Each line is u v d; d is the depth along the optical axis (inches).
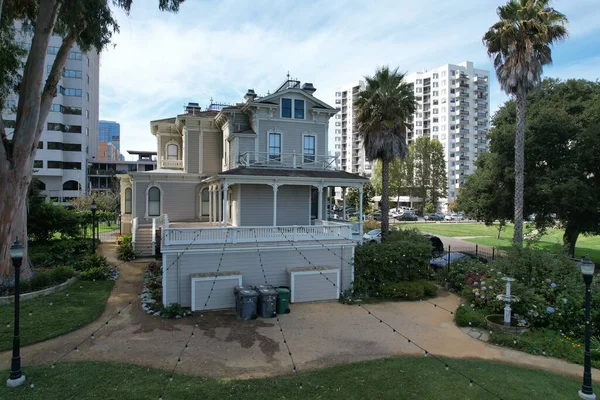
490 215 1167.6
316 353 427.8
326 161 964.0
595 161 952.3
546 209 1045.8
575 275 564.4
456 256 864.3
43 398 308.3
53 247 906.1
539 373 386.0
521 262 608.1
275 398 319.9
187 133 1085.1
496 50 856.9
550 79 1164.5
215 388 334.0
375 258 705.6
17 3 706.2
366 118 973.8
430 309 615.5
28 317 500.7
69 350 415.2
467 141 4613.7
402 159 966.4
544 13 778.2
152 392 323.6
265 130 938.1
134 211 1041.5
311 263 671.8
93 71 3211.1
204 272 605.3
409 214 2664.9
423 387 343.6
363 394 328.8
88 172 3019.2
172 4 609.6
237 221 876.6
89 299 589.0
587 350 341.4
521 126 828.6
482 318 536.7
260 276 641.0
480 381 358.9
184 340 457.4
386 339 478.0
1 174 622.5
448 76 4539.9
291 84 1090.1
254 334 485.1
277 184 797.2
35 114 645.9
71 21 646.5
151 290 649.6
